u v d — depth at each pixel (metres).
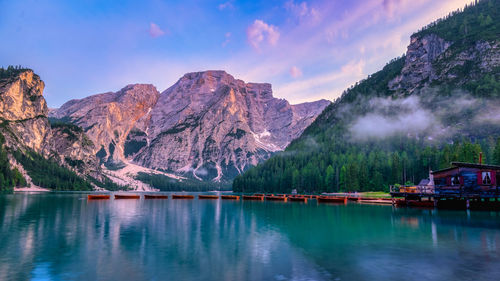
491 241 32.59
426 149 158.88
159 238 35.12
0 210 68.69
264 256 26.62
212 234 38.06
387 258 25.78
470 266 23.30
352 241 33.09
